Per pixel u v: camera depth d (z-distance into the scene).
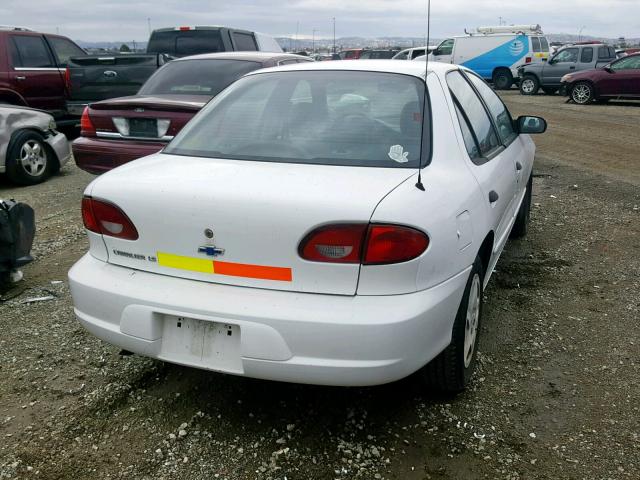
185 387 3.11
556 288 4.34
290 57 7.89
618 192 7.19
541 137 11.73
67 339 3.60
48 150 8.08
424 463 2.55
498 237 3.60
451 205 2.60
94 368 3.28
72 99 9.89
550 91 24.22
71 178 8.26
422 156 2.78
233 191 2.43
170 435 2.74
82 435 2.74
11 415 2.88
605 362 3.33
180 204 2.49
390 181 2.52
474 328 3.07
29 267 4.79
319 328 2.30
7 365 3.31
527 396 3.02
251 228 2.38
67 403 2.97
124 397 3.02
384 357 2.31
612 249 5.14
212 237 2.45
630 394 3.02
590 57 22.64
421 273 2.38
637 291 4.26
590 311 3.96
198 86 6.87
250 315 2.35
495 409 2.92
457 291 2.60
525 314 3.92
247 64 7.11
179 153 3.07
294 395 3.04
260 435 2.74
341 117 3.00
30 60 10.38
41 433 2.75
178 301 2.47
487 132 3.78
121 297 2.59
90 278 2.70
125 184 2.65
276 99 3.21
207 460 2.58
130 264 2.68
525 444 2.66
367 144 2.83
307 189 2.41
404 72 3.23
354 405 2.95
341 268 2.32
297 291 2.38
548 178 8.05
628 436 2.70
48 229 5.82
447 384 2.87
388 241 2.28
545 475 2.47
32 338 3.61
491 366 3.30
